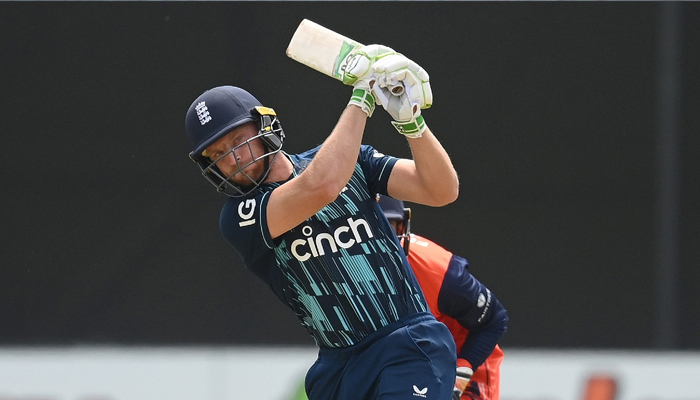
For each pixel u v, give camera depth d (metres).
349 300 10.22
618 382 20.48
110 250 21.39
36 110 21.30
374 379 10.15
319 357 10.89
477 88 22.02
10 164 21.22
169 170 21.53
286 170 10.55
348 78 9.84
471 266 21.98
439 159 10.34
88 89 21.42
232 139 10.17
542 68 22.11
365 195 10.60
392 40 21.86
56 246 21.31
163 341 21.36
